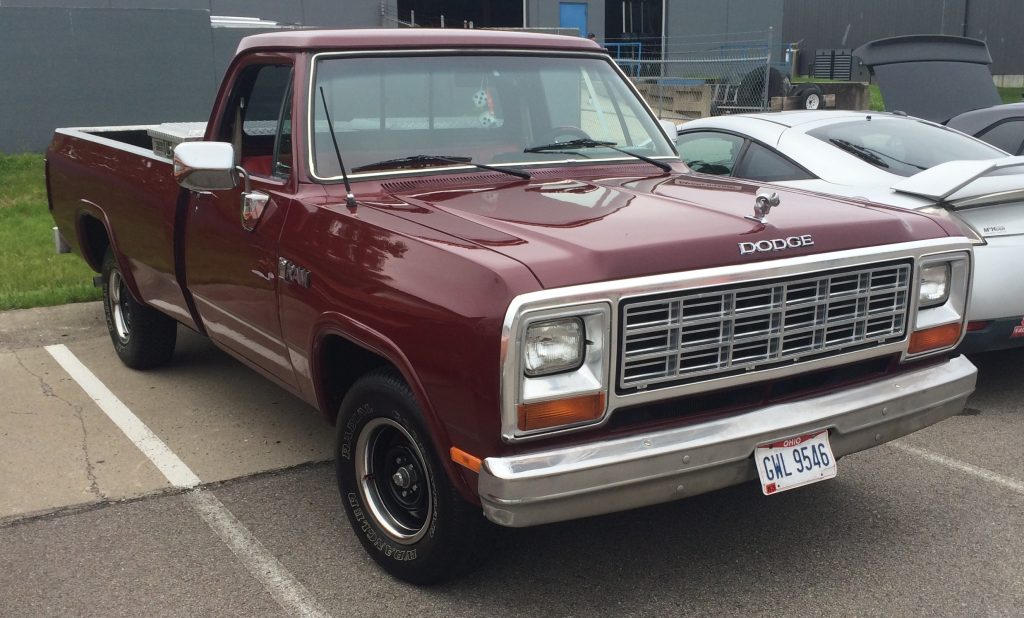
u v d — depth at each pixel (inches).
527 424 107.6
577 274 109.5
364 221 132.0
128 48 602.2
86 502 163.6
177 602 132.1
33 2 719.1
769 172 237.5
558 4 1058.7
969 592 131.8
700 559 141.9
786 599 130.6
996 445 187.0
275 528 154.0
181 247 184.5
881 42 348.5
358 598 132.5
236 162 179.3
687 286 113.1
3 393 219.9
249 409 209.0
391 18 904.3
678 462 114.0
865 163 226.5
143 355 229.5
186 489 169.0
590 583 135.4
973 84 353.4
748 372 120.2
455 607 129.6
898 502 161.2
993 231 192.2
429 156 155.3
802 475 123.2
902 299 132.6
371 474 137.6
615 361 110.7
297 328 144.7
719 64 816.3
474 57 165.0
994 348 197.6
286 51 158.2
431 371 114.6
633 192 145.3
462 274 111.9
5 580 138.2
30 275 331.9
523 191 146.0
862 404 127.6
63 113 591.8
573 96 172.7
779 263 119.4
